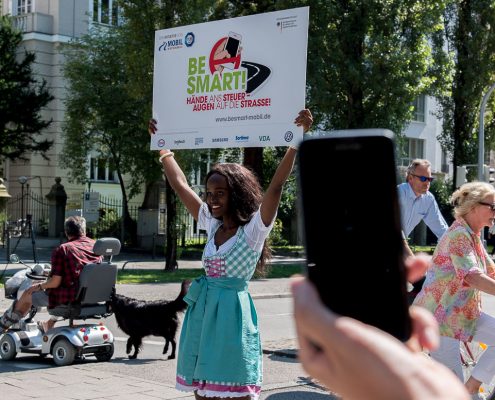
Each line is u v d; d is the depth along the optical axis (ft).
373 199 2.97
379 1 71.87
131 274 66.49
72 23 111.96
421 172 22.38
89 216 85.35
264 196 13.17
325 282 2.99
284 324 39.75
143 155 90.07
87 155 96.58
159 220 96.27
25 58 101.19
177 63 20.65
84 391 22.12
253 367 12.94
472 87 99.19
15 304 28.58
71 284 27.30
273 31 18.93
